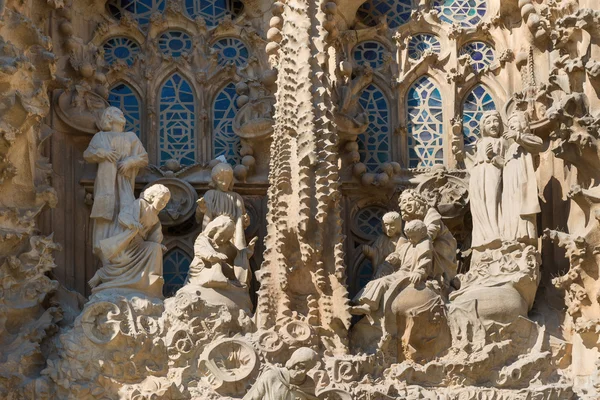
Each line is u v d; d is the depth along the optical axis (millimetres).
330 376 17594
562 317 18547
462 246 19516
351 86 19938
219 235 18109
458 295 18297
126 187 18484
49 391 17453
